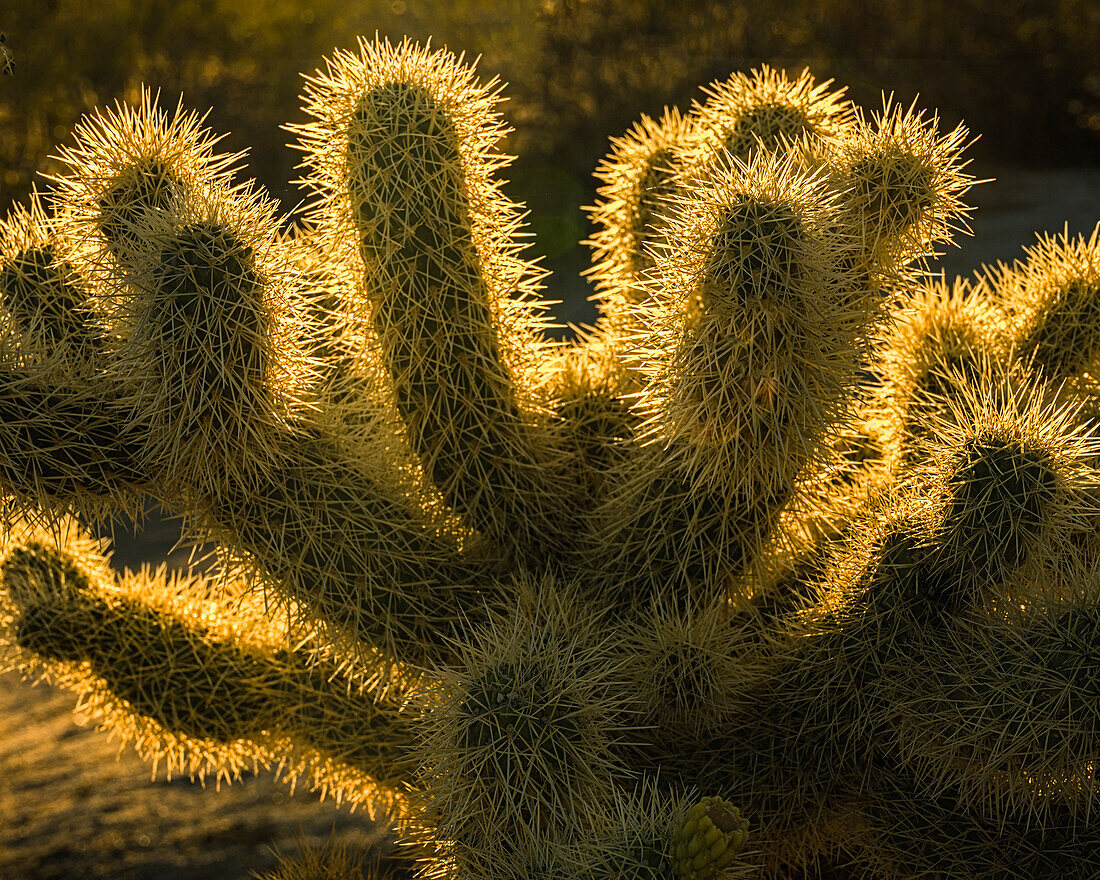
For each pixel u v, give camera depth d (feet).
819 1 29.66
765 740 6.36
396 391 6.34
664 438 6.20
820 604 6.35
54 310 6.38
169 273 6.09
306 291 6.44
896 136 6.38
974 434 6.21
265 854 7.39
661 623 6.29
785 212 6.08
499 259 6.36
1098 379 6.63
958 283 6.75
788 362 6.09
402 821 6.53
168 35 23.31
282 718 6.56
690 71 25.71
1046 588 6.15
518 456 6.38
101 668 6.53
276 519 6.25
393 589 6.29
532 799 5.99
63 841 7.76
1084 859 6.23
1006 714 6.10
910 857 6.32
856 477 6.60
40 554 6.57
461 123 6.30
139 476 6.21
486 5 25.99
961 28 31.07
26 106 20.76
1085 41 31.37
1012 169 29.43
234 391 6.13
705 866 5.87
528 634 6.10
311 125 6.31
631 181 6.64
